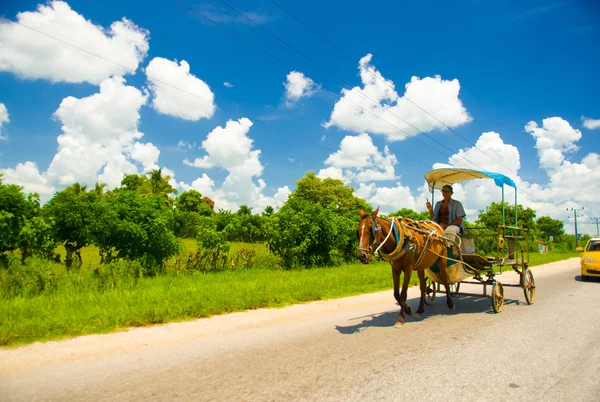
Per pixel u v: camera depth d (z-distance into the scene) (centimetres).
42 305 698
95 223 1082
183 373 452
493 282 855
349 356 522
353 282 1210
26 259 933
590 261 1531
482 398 389
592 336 637
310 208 1720
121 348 538
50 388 400
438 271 903
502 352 545
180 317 722
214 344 571
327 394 396
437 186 1109
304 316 780
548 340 611
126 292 835
